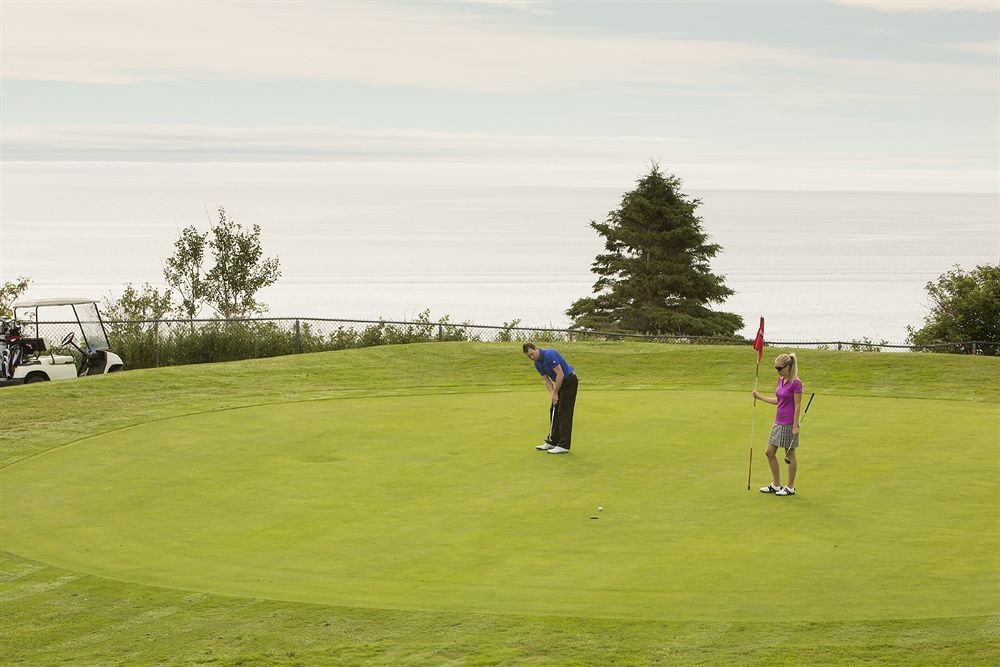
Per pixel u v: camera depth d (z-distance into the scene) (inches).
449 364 1087.0
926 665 377.4
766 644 398.6
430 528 554.3
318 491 629.6
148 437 773.3
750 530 548.7
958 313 1904.5
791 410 612.1
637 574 479.8
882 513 580.1
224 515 581.9
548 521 565.9
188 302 1763.0
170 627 425.7
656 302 2738.7
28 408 860.0
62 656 400.5
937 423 826.8
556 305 6742.1
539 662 385.4
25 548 527.5
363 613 435.2
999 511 584.1
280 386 975.0
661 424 821.9
